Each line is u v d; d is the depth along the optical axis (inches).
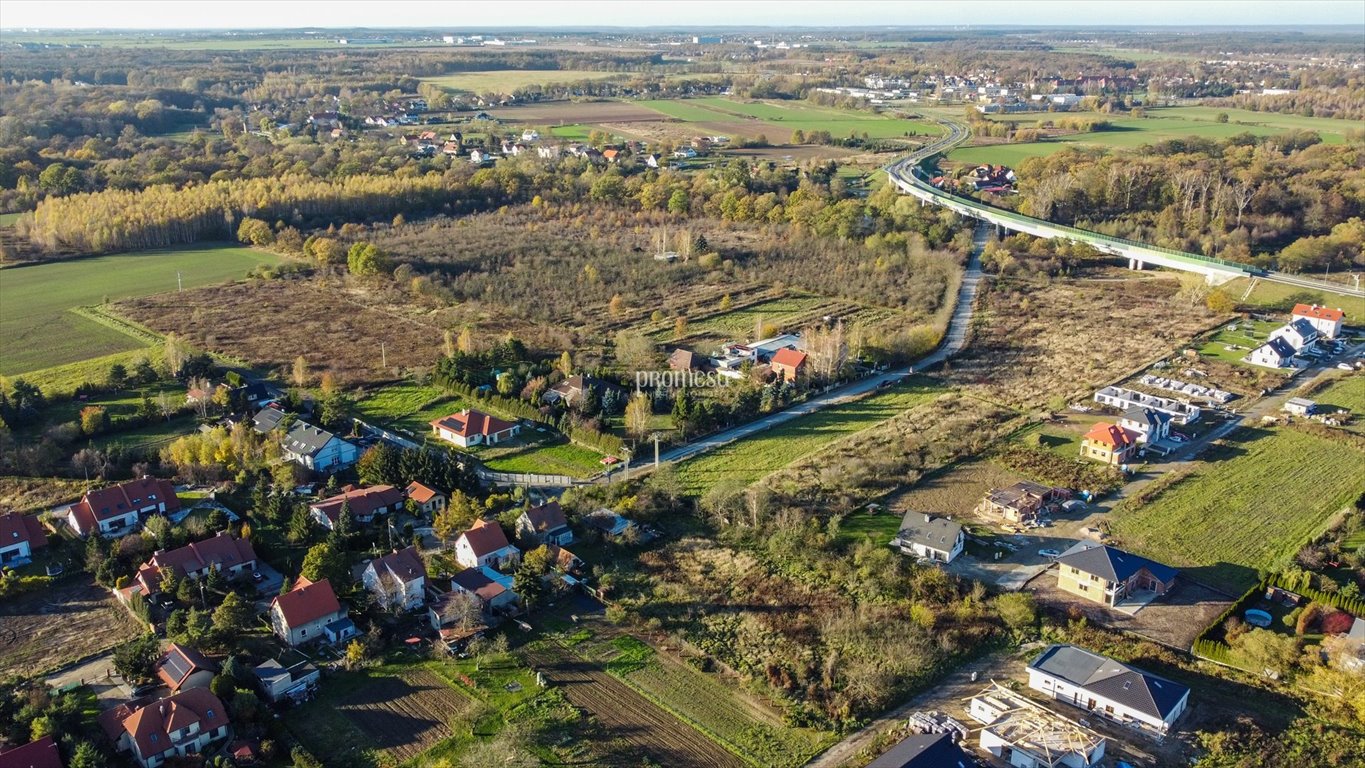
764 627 3944.4
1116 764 3157.0
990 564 4411.9
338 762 3203.7
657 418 6112.2
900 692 3565.5
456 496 4734.3
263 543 4458.7
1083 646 3786.9
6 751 3070.9
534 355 7121.1
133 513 4677.7
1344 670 3476.9
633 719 3427.7
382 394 6471.5
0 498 4918.8
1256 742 3255.4
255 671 3538.4
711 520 4800.7
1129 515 4822.8
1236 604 3956.7
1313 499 4953.3
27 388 6038.4
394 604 4023.1
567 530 4645.7
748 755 3257.9
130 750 3216.0
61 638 3858.3
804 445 5718.5
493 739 3307.1
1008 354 7327.8
